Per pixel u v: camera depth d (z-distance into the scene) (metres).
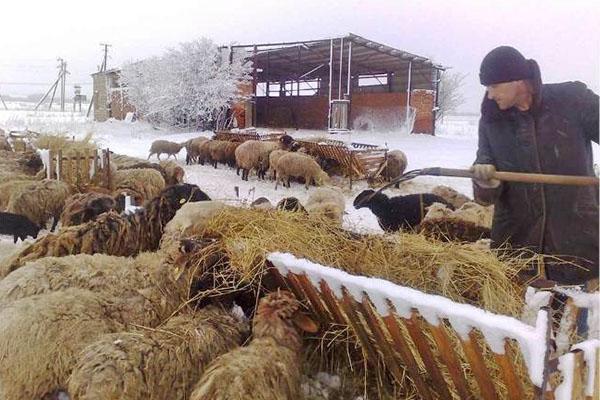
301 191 14.42
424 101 36.31
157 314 3.67
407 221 7.93
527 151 3.13
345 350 3.68
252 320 3.54
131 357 3.01
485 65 3.08
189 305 3.78
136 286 3.80
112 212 5.41
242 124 37.66
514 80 3.00
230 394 2.79
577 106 3.05
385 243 3.77
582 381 2.16
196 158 20.94
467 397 2.76
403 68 40.62
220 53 36.97
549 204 3.10
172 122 37.03
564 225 3.09
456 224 5.75
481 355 2.52
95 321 3.41
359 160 14.94
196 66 35.91
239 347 3.23
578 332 2.64
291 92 48.38
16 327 3.26
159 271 3.84
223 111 36.72
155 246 5.38
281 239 3.82
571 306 2.59
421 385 3.08
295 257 3.46
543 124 3.07
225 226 4.12
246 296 3.91
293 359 3.21
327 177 15.20
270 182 16.02
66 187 8.61
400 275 3.52
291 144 17.78
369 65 40.22
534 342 2.12
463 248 3.58
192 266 3.84
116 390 2.90
